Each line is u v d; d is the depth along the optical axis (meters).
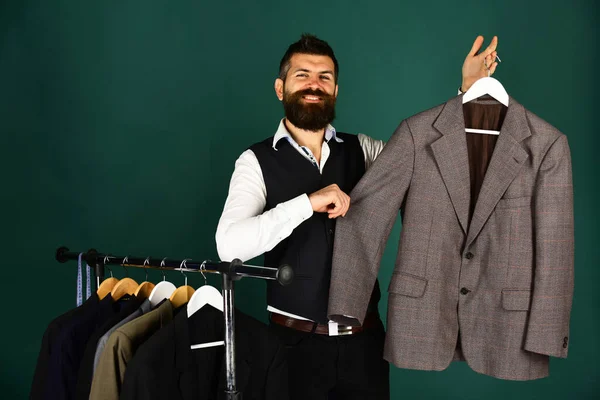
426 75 2.96
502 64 2.93
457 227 1.86
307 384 1.89
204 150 2.97
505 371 1.77
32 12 2.88
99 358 1.62
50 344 1.78
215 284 3.01
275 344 1.69
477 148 1.91
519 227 1.80
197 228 2.98
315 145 2.04
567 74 2.93
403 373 2.93
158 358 1.54
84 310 1.83
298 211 1.69
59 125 2.89
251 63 2.97
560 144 1.79
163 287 1.87
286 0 2.97
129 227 2.93
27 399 2.84
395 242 2.98
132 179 2.94
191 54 2.96
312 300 1.90
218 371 1.71
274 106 2.98
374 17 2.97
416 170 1.87
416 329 1.81
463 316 1.85
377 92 2.97
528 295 1.77
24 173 2.87
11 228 2.86
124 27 2.93
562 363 2.88
